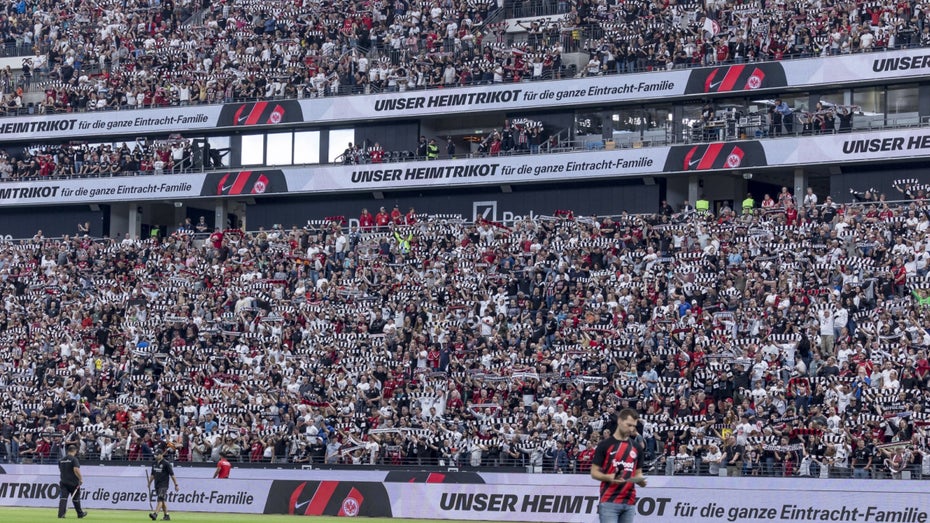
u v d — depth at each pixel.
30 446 55.28
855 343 48.78
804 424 44.16
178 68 77.25
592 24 70.75
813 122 63.84
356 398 52.16
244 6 78.12
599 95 68.31
